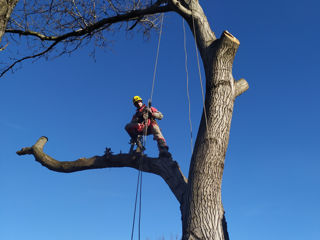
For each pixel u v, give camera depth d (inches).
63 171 269.3
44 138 294.2
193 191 178.5
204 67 212.1
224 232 171.8
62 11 256.4
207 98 201.0
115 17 257.8
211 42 213.5
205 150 185.6
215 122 191.5
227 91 199.0
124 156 243.8
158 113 246.2
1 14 145.3
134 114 249.8
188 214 175.2
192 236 167.2
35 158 281.4
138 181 186.5
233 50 204.1
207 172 180.5
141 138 245.3
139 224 178.5
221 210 178.1
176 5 223.6
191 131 197.9
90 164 255.1
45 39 266.5
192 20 224.5
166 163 229.5
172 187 217.5
